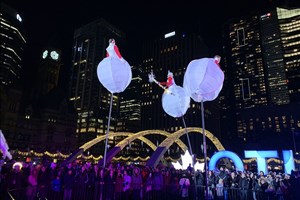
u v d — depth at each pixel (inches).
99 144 6210.6
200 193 682.2
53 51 5748.0
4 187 453.4
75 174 568.4
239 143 5034.5
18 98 4247.0
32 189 449.4
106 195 561.0
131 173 686.5
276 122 7229.3
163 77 7071.9
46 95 4958.2
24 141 4234.7
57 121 4729.3
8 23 6097.4
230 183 700.7
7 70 5866.1
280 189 632.4
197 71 380.5
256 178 702.5
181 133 1492.4
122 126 7239.2
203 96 404.5
